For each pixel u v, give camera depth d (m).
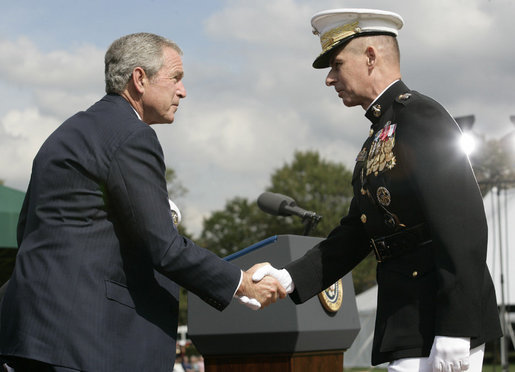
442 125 3.46
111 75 3.77
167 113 3.85
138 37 3.81
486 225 3.34
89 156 3.45
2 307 3.44
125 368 3.33
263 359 4.31
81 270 3.34
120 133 3.49
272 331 4.20
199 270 3.54
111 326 3.34
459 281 3.21
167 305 3.61
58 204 3.43
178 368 29.05
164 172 3.61
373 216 3.72
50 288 3.31
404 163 3.51
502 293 19.14
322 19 3.92
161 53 3.79
